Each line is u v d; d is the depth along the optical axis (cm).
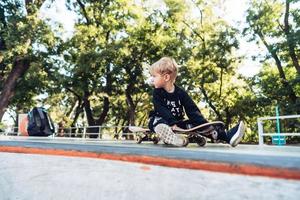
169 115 243
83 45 1977
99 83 2050
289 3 1916
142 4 2088
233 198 70
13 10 1964
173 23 2125
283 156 71
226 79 2288
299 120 1855
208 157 78
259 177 66
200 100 2383
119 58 1984
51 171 126
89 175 111
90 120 2203
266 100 2027
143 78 2075
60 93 2217
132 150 102
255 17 1973
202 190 77
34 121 671
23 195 134
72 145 127
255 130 2417
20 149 144
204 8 2114
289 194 60
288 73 2283
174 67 259
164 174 87
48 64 1962
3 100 1886
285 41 1853
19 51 1750
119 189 100
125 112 2786
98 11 2105
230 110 2283
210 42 2070
